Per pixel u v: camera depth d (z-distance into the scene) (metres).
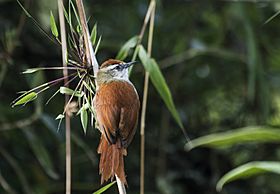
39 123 12.11
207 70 14.45
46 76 12.83
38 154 10.98
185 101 14.49
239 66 14.26
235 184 14.25
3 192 12.18
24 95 6.40
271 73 14.09
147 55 7.73
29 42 12.80
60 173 12.88
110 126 6.61
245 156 14.45
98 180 13.12
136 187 13.69
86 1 12.83
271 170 5.14
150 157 13.97
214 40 14.14
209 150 14.34
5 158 12.52
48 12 11.05
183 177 14.19
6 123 11.64
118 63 7.34
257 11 13.05
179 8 13.97
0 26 12.12
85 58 6.49
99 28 13.02
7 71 12.29
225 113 14.88
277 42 13.73
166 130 13.80
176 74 14.06
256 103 14.19
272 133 4.98
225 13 13.73
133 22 13.41
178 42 13.63
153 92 13.84
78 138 11.44
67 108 6.29
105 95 6.83
